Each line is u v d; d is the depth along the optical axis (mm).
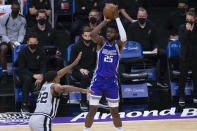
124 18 18000
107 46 10977
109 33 10836
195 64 15336
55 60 15766
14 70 15164
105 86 11125
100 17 17719
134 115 13938
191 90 15914
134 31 16438
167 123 13102
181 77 15141
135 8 18406
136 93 15555
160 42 20844
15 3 16297
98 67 11164
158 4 25562
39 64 14961
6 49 16078
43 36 16312
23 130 12453
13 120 13375
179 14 17000
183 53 15047
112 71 11102
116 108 11305
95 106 11195
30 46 14602
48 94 9594
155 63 16703
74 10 18891
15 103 15062
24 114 13992
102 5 17688
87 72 14648
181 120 13414
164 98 15828
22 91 14406
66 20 20141
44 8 17766
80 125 12938
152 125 12906
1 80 16469
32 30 16328
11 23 16484
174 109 14578
